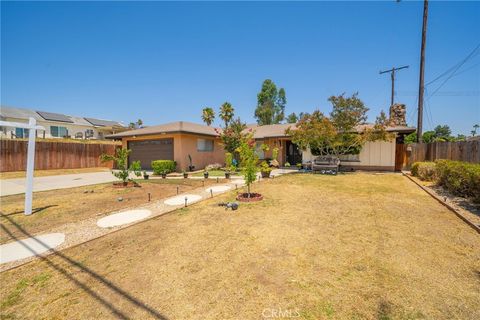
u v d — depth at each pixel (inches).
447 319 86.0
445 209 232.8
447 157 442.9
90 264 136.1
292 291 104.7
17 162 628.1
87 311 96.4
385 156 586.9
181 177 536.7
